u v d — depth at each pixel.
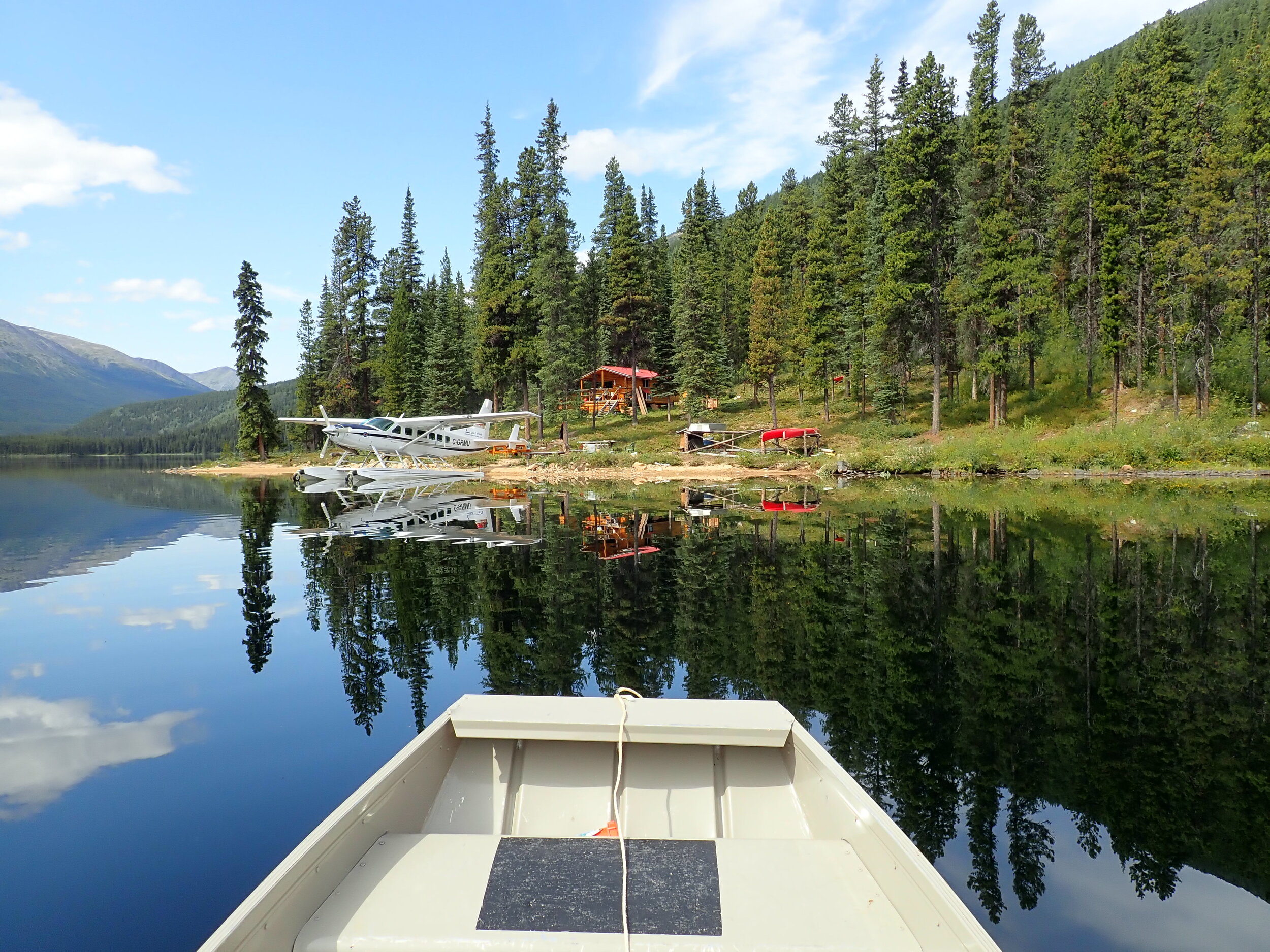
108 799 3.97
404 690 5.70
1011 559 10.94
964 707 5.22
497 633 7.36
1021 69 33.19
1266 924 2.82
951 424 35.50
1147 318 32.25
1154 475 26.09
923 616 7.81
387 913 2.25
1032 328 34.31
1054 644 6.75
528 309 40.69
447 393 46.44
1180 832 3.54
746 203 66.00
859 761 4.36
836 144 48.12
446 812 3.10
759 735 3.16
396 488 29.64
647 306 43.22
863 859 2.57
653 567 11.04
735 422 43.09
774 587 9.41
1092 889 3.10
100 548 13.98
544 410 48.47
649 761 3.38
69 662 6.64
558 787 3.28
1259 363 29.70
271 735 4.86
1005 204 32.22
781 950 2.12
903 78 37.22
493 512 19.86
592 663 6.32
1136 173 30.92
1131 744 4.59
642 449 39.34
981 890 3.09
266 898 1.95
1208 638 6.84
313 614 8.33
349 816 2.47
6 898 3.03
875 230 37.78
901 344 33.75
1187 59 34.00
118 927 2.84
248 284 48.12
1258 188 27.94
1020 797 3.90
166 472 48.28
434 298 55.91
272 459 49.16
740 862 2.58
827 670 6.08
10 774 4.30
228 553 13.04
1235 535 12.67
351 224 53.69
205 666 6.43
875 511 17.78
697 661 6.36
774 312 38.69
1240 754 4.40
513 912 2.27
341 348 54.06
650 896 2.36
